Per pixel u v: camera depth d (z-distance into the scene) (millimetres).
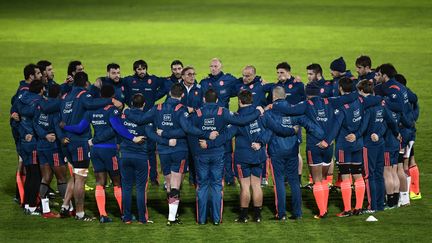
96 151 43500
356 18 126938
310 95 44062
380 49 101938
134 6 146625
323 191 44031
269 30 118250
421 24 119688
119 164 44031
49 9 143750
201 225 43062
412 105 48156
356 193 44562
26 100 45562
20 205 47969
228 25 123500
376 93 46406
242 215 43594
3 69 94250
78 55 102375
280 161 43656
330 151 44562
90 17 133875
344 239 39625
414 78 85750
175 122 43344
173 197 43094
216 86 53406
